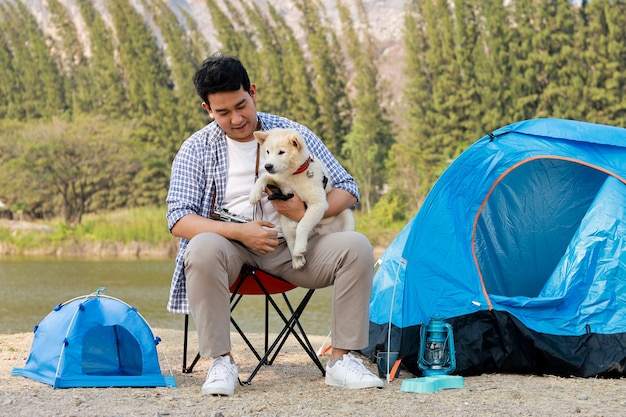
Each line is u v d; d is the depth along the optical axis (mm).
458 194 4371
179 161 3637
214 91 3410
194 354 4582
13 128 42375
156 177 40781
